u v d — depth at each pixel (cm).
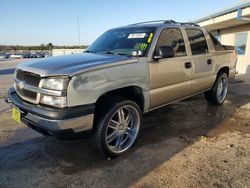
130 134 370
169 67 409
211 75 538
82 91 293
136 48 393
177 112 550
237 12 940
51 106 292
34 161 337
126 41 421
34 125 310
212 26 1325
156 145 381
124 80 338
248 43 1185
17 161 337
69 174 305
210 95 583
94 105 304
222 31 1452
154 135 421
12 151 366
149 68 374
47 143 391
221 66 570
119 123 348
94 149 347
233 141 393
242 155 345
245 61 1220
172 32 433
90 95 300
